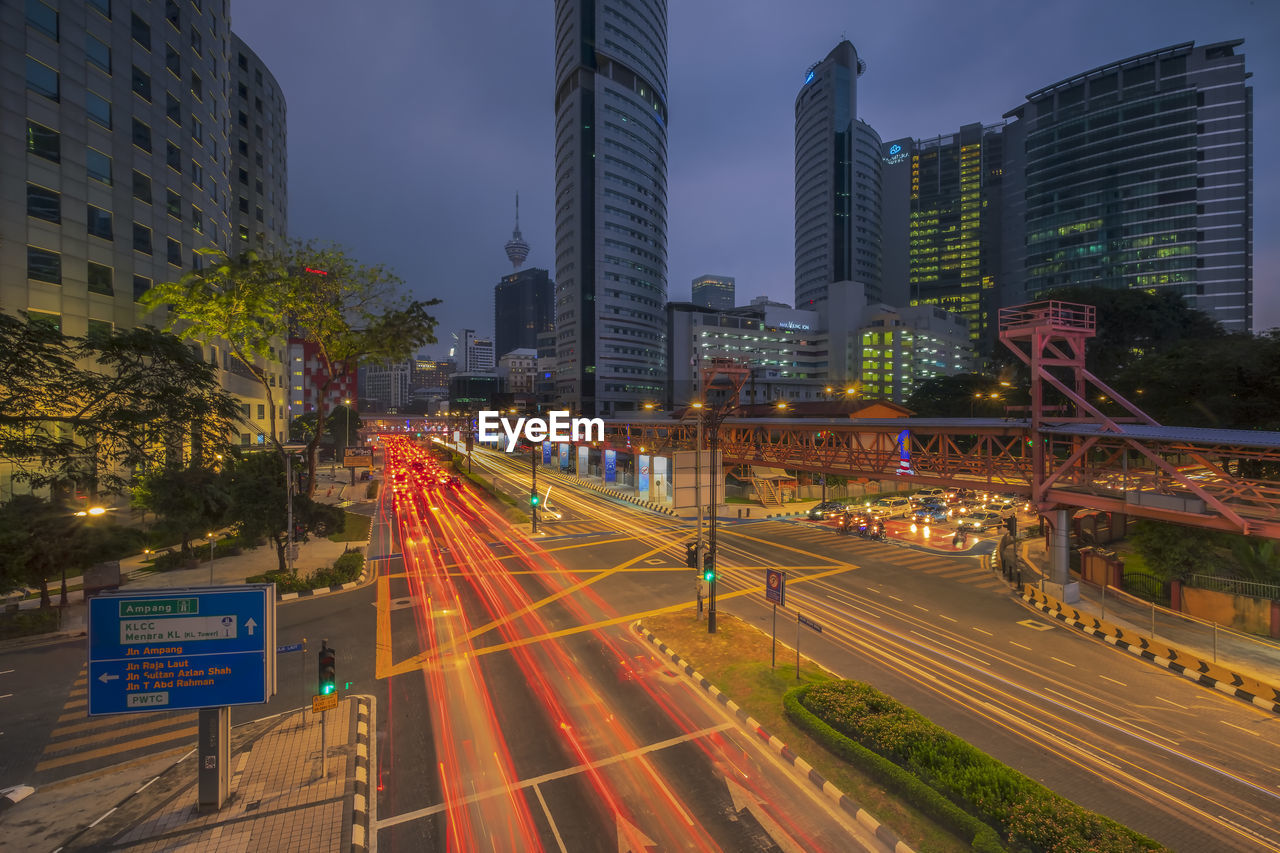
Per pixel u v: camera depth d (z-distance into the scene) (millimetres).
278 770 13633
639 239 151000
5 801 12492
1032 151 177250
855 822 12000
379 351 37719
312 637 22250
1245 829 11836
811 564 34125
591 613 25078
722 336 163750
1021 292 186375
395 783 13352
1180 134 151625
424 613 25062
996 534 43531
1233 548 27000
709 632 22234
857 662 20156
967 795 11711
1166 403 38938
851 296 168625
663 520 49531
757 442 51656
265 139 82125
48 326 20406
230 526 35562
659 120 157625
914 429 34344
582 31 141750
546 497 64188
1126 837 10250
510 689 17953
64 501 27469
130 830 11641
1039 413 28219
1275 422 33000
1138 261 155125
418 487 71000
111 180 39094
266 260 33250
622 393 147250
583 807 12523
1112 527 40281
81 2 37094
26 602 25406
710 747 14812
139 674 11859
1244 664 20094
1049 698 17609
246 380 62844
